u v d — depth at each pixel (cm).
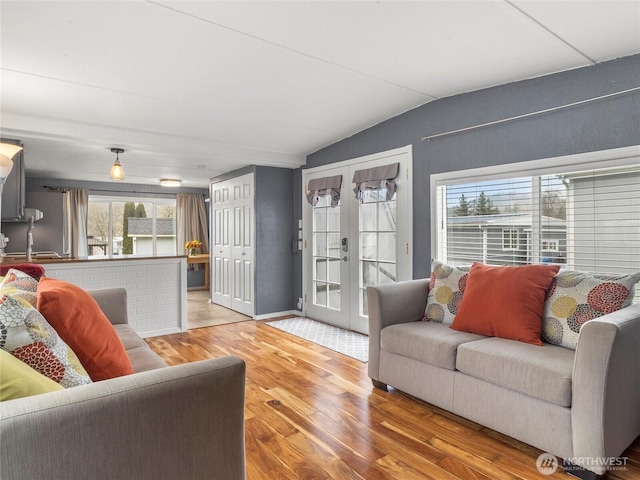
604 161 245
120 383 103
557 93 267
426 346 234
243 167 523
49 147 393
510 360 194
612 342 165
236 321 484
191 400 110
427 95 327
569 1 190
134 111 333
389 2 198
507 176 293
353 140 424
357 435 212
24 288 181
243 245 526
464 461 188
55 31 216
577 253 263
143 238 750
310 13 207
